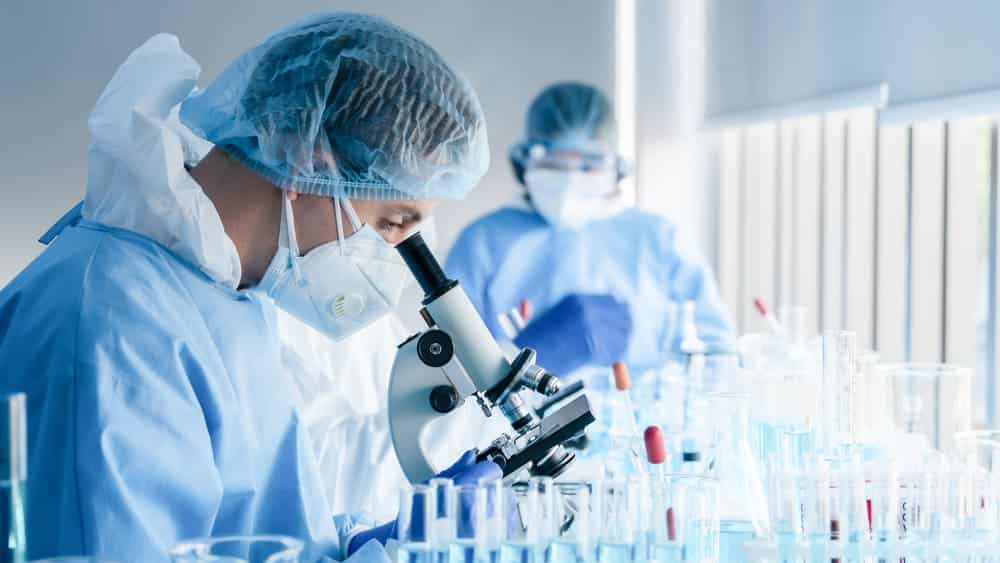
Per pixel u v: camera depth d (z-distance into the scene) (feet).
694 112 16.61
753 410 6.88
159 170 5.54
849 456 6.23
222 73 6.11
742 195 15.49
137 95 5.66
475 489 4.70
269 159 5.79
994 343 10.56
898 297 11.80
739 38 14.53
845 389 6.31
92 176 5.79
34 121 14.08
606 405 9.02
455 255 14.60
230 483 5.51
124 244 5.63
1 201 14.03
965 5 8.96
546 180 14.19
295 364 8.19
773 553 5.22
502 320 11.59
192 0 14.60
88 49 14.19
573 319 11.50
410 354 5.99
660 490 4.84
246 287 6.23
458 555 4.65
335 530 6.01
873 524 5.20
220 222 5.74
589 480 5.73
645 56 16.85
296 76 5.86
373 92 5.89
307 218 6.01
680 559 4.82
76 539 4.90
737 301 15.74
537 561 4.73
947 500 5.22
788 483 5.21
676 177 16.85
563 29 16.71
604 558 4.78
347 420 8.34
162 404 5.16
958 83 9.12
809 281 13.65
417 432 5.95
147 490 5.04
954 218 11.07
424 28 16.28
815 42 12.05
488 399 6.00
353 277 6.14
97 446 4.96
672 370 9.32
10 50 14.01
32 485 4.99
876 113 11.83
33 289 5.49
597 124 14.23
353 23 6.11
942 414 6.80
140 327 5.28
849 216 12.46
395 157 5.92
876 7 10.60
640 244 14.51
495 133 16.57
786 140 14.14
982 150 10.89
